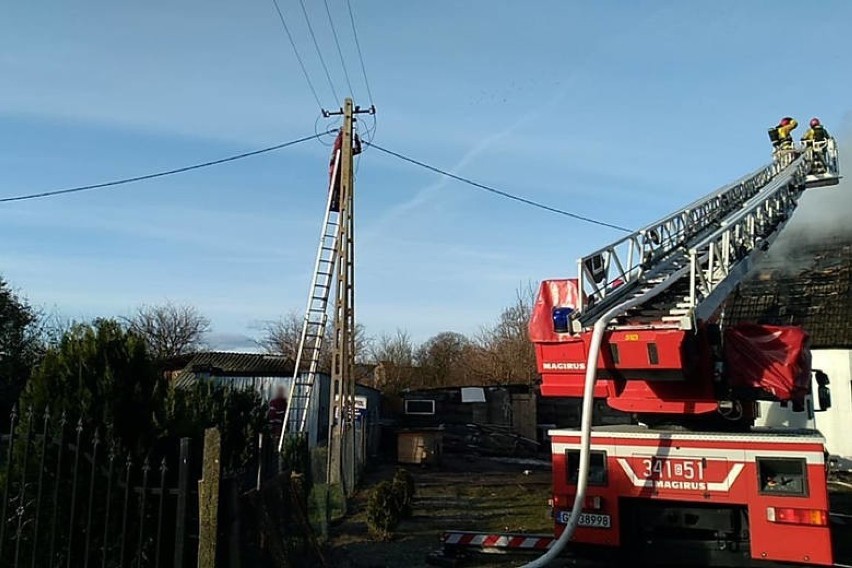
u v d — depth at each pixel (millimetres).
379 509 11344
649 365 8422
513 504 15328
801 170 20844
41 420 5250
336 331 16016
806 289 23453
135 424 5730
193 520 5406
